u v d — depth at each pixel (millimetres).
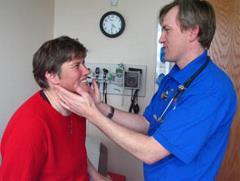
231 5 2184
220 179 2334
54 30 2547
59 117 1143
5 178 1003
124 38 2406
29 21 2094
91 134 2539
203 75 1104
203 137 1015
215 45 2230
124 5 2379
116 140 1079
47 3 2375
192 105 1040
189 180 1128
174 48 1144
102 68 2455
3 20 1800
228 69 2230
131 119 1467
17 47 1959
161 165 1183
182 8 1085
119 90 2428
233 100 1104
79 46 1138
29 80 2119
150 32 2350
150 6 2334
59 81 1121
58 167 1150
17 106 1998
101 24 2404
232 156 2289
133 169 2527
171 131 1024
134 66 2402
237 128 2254
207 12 1098
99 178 1508
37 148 1026
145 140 1047
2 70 1819
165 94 1288
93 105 1084
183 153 1014
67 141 1185
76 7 2488
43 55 1111
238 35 2195
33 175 1029
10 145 1001
